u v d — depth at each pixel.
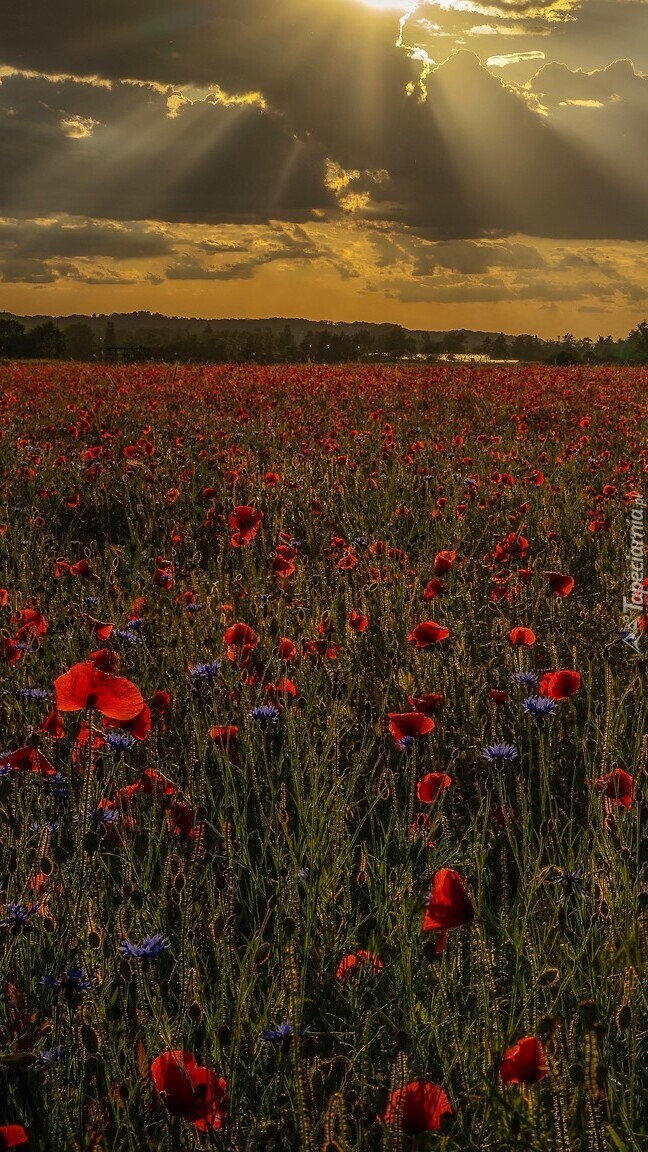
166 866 2.49
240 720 3.69
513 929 2.38
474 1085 1.91
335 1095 1.64
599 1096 1.60
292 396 19.50
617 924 2.27
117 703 2.25
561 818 3.18
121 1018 2.11
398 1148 1.56
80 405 17.75
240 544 5.11
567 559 6.67
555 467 10.41
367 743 3.68
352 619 4.25
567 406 17.75
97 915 2.44
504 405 17.89
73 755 3.27
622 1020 1.88
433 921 1.79
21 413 16.53
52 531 7.93
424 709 2.94
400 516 7.78
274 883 2.79
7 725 3.80
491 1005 2.17
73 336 154.50
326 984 2.33
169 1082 1.62
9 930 2.23
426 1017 2.12
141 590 5.71
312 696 3.94
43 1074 1.98
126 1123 1.83
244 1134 1.91
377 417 15.27
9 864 2.64
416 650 4.11
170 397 19.12
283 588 5.36
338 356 109.06
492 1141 1.77
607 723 3.00
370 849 3.08
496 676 4.25
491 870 2.91
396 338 168.25
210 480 9.56
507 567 6.14
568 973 2.23
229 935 2.30
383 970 2.32
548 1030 1.74
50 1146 1.82
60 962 2.20
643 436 12.75
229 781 3.28
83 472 9.63
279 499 8.33
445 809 3.36
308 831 2.89
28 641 4.20
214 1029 2.07
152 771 2.89
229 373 27.45
